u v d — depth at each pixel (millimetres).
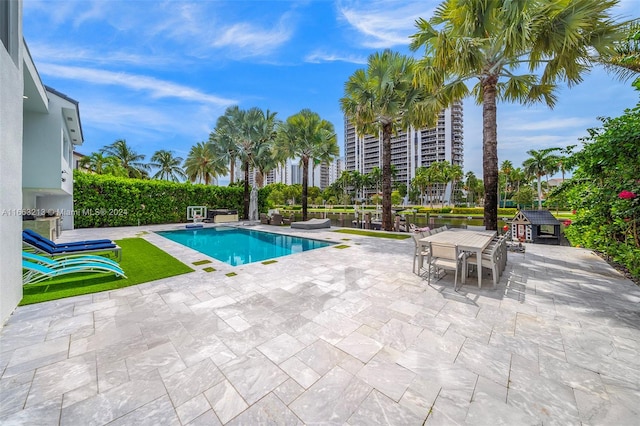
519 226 8219
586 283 4184
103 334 2586
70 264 4426
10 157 2979
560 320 2932
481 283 4172
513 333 2652
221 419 1604
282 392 1833
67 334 2576
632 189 4285
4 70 2840
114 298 3533
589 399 1771
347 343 2461
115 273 4629
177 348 2355
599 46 5293
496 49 6332
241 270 5016
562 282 4230
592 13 4973
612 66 5285
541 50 5750
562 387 1889
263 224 14602
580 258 5898
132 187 13227
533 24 5352
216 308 3242
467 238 4758
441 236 5023
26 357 2189
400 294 3729
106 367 2078
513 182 47344
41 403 1704
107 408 1673
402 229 11742
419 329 2732
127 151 26234
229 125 15453
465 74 6809
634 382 1938
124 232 10695
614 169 4773
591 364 2154
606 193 4902
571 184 6602
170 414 1634
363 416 1633
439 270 4781
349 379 1969
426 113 8539
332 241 8719
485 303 3406
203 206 15695
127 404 1707
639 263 4172
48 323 2795
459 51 6098
